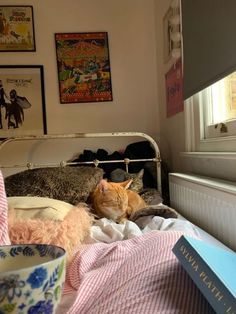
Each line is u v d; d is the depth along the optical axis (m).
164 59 2.33
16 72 2.47
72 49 2.53
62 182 1.64
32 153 2.48
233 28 1.13
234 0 1.12
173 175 1.79
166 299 0.57
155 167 2.24
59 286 0.35
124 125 2.58
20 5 2.48
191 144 1.82
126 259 0.77
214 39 1.30
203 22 1.42
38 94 2.49
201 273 0.51
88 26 2.55
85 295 0.66
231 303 0.43
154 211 1.39
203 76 1.44
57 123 2.52
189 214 1.49
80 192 1.62
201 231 1.17
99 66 2.55
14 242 0.92
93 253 0.86
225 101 1.60
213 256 0.57
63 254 0.38
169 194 2.04
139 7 2.59
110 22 2.57
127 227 1.17
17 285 0.31
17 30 2.48
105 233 1.16
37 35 2.50
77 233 1.04
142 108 2.60
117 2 2.57
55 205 1.22
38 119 2.49
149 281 0.61
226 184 1.17
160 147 2.55
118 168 2.17
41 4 2.50
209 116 1.69
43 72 2.50
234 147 1.33
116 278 0.66
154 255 0.70
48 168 1.80
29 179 1.67
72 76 2.53
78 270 0.78
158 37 2.48
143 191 1.99
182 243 0.58
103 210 1.53
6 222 0.70
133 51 2.59
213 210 1.16
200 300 0.56
